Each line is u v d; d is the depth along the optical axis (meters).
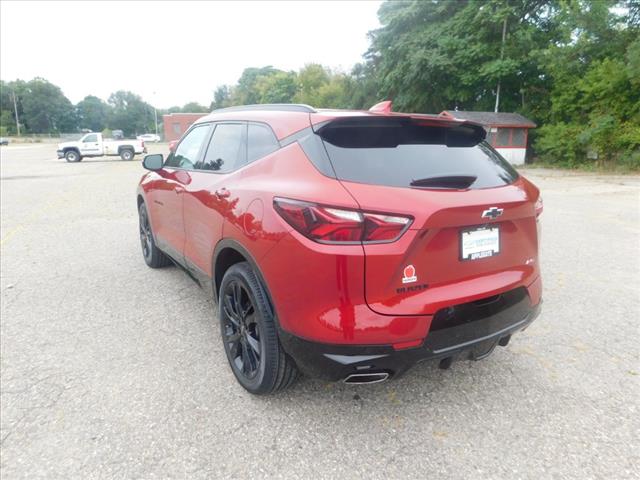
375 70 35.66
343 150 2.28
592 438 2.34
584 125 21.27
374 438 2.34
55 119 111.00
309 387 2.81
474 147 2.69
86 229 7.40
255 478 2.07
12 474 2.10
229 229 2.67
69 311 3.99
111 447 2.27
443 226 2.10
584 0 20.95
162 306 4.11
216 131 3.47
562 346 3.32
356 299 2.04
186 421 2.47
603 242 6.45
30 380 2.88
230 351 2.87
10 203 10.15
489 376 2.92
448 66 25.39
